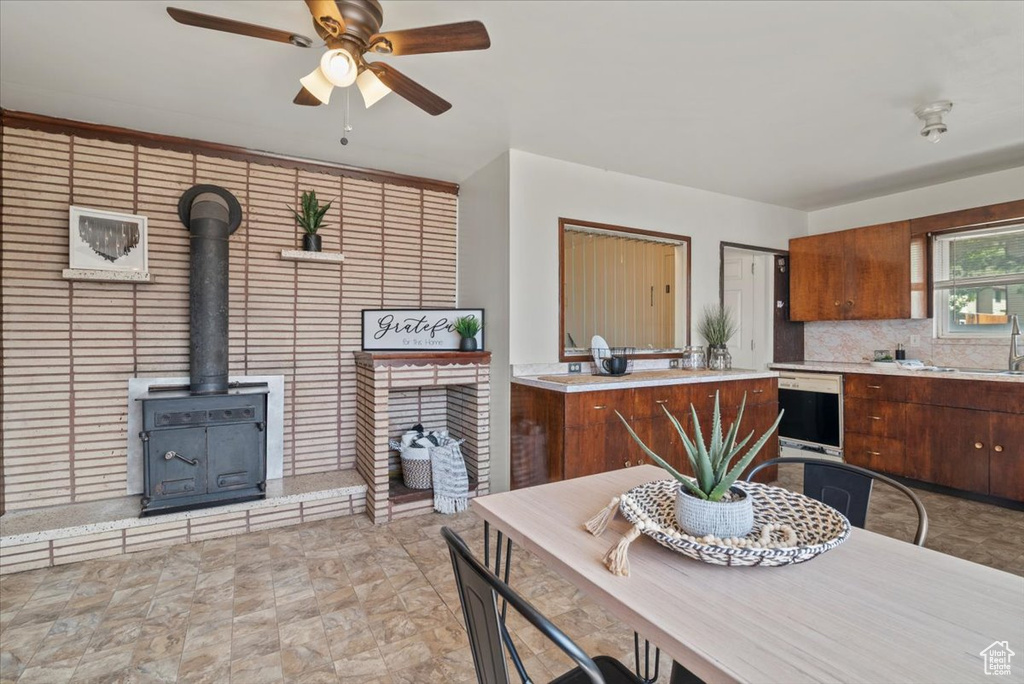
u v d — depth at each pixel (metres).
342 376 3.45
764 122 2.79
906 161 3.42
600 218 3.55
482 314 3.51
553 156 3.31
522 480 3.14
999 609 0.81
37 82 2.31
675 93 2.45
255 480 2.80
